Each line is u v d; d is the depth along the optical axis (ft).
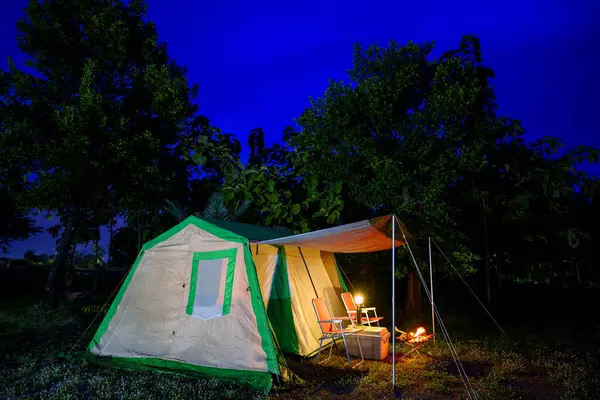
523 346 27.94
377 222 22.16
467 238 35.47
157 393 18.98
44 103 45.57
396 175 31.99
